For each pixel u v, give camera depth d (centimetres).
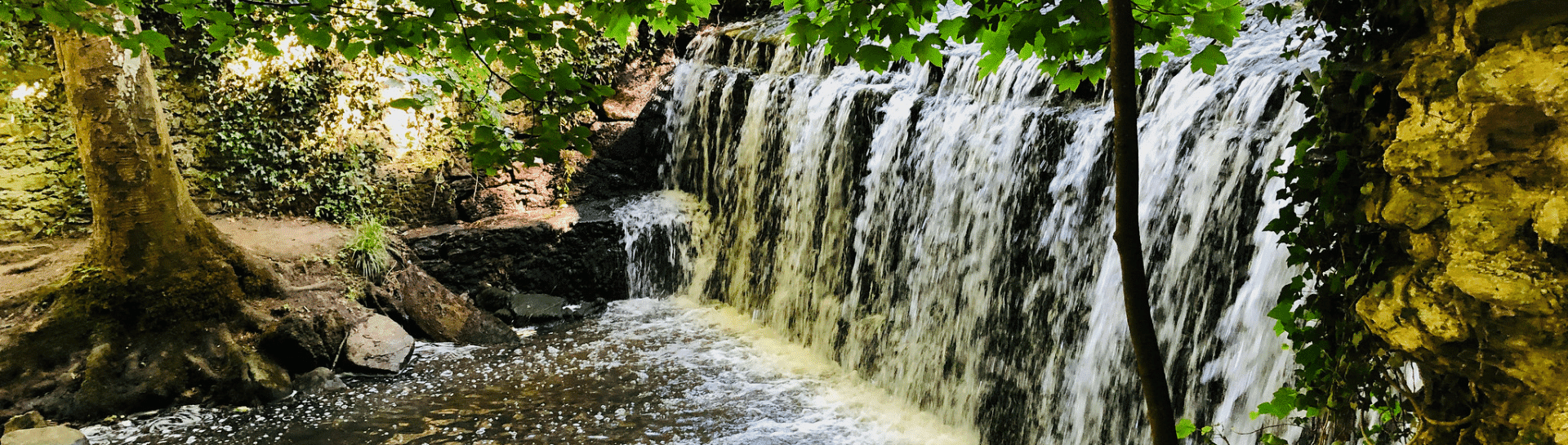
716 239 1136
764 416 727
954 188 762
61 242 928
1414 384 268
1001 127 717
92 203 765
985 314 712
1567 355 171
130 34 309
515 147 291
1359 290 230
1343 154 230
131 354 735
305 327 804
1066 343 624
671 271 1135
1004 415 670
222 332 780
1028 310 667
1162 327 556
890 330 814
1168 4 259
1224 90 552
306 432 686
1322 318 255
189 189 996
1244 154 503
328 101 1045
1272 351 458
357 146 1062
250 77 1002
